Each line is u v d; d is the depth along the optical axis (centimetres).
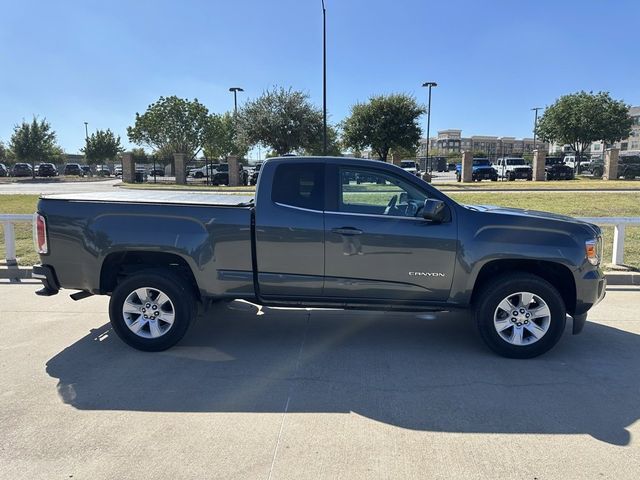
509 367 461
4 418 364
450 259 477
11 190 2967
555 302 469
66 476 295
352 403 389
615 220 830
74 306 657
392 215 489
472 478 294
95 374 443
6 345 514
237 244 488
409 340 534
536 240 473
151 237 483
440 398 397
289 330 565
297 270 487
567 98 4872
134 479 293
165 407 382
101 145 6544
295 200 489
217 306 647
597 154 5812
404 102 3738
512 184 3036
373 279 484
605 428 351
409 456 317
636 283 782
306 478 294
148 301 494
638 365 466
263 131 3625
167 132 4538
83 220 489
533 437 339
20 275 827
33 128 5234
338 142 4012
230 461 311
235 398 397
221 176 3662
